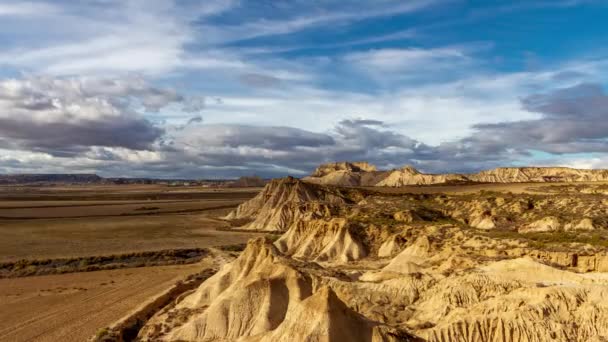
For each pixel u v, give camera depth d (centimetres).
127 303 6688
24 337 5391
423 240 8188
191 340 5062
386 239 10394
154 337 5253
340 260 9612
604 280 4862
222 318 5156
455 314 4681
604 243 7694
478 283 5238
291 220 15700
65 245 12188
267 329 4934
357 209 14725
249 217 18588
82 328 5666
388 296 5675
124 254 10619
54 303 6700
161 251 11119
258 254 6606
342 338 3903
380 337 4012
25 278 8294
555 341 4072
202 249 11694
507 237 8912
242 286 5353
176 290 7262
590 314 4212
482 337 4300
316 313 3991
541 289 4544
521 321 4253
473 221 13050
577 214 12169
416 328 4662
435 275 5966
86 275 8569
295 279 5341
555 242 8206
